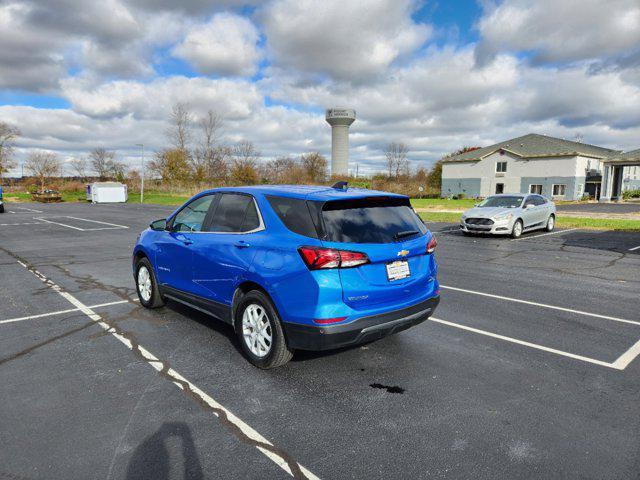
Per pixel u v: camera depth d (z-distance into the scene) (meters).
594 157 45.97
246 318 4.04
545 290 6.97
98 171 79.44
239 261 3.97
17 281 7.59
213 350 4.37
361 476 2.47
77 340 4.65
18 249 11.61
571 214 24.03
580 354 4.27
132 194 61.75
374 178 67.06
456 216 22.44
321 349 3.44
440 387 3.58
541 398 3.38
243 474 2.49
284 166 69.06
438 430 2.94
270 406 3.26
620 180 41.50
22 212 29.31
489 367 3.97
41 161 70.19
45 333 4.86
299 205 3.69
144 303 5.85
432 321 5.32
